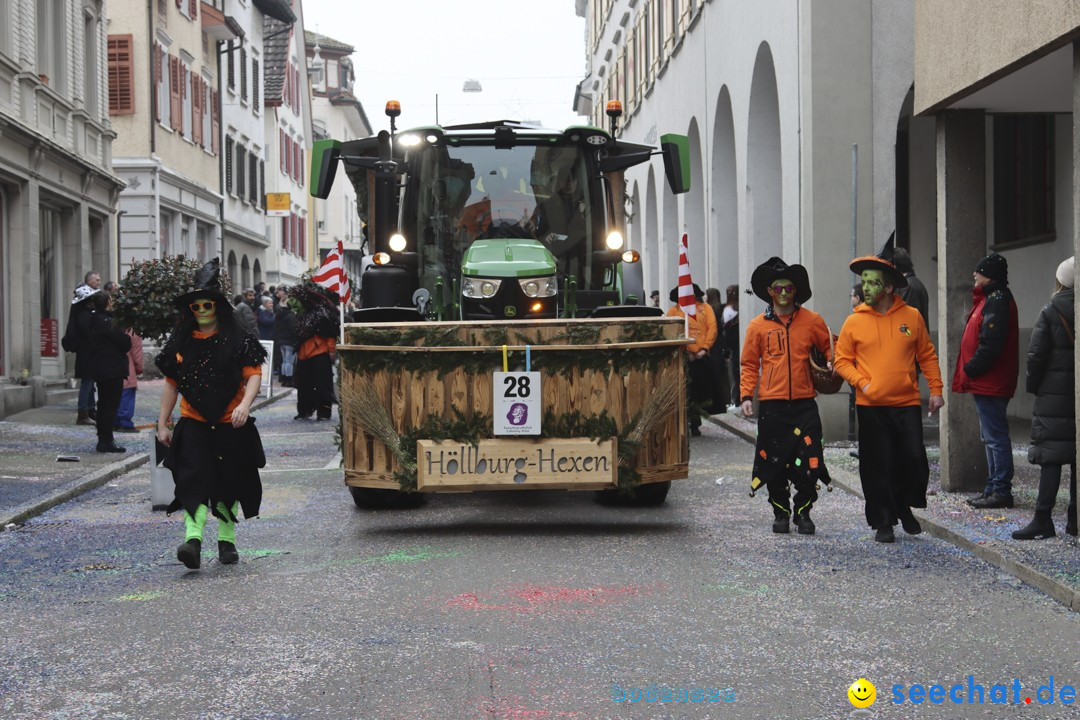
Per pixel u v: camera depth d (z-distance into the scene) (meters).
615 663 5.61
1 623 6.56
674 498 10.91
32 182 20.94
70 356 24.30
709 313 15.98
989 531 8.59
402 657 5.73
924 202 19.48
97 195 25.23
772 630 6.20
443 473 9.26
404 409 9.34
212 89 38.84
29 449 14.95
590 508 10.41
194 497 7.88
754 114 19.48
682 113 26.89
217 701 5.13
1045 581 7.01
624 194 11.84
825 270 15.13
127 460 13.96
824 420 14.89
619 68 39.94
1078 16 7.73
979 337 9.59
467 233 11.56
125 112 31.30
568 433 9.28
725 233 23.27
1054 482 8.20
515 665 5.59
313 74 79.31
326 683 5.35
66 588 7.43
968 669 5.50
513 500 10.97
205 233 38.12
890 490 8.65
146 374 30.56
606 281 11.75
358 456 9.55
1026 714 4.89
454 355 9.27
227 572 7.84
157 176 31.50
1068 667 5.53
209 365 8.02
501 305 10.69
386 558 8.23
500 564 7.95
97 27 25.56
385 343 9.38
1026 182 16.31
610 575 7.56
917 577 7.45
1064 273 8.21
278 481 12.41
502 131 11.56
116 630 6.37
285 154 53.97
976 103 10.32
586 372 9.27
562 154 11.70
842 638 6.04
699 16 24.39
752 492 9.04
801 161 15.42
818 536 8.90
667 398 9.37
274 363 30.30
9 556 8.54
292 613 6.65
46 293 23.03
